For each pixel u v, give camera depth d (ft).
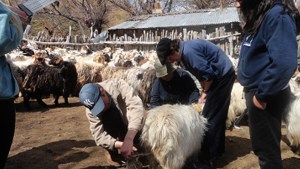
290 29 7.07
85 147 13.89
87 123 17.66
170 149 9.86
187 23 55.52
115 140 10.15
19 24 7.89
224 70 11.36
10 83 8.09
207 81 11.20
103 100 9.71
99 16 81.15
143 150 10.53
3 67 7.98
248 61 7.98
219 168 12.07
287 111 12.67
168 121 9.98
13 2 41.91
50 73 21.59
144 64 23.77
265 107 7.86
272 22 7.19
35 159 12.69
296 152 13.28
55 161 12.51
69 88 22.52
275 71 7.09
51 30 79.61
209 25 52.95
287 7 7.19
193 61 10.96
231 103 15.96
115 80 10.57
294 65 7.02
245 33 8.09
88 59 30.30
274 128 8.03
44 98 24.99
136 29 61.62
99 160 12.56
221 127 11.87
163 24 58.54
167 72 12.02
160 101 12.91
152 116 10.32
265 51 7.64
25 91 20.93
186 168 11.27
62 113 20.21
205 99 11.85
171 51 11.00
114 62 29.40
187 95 12.75
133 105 10.17
